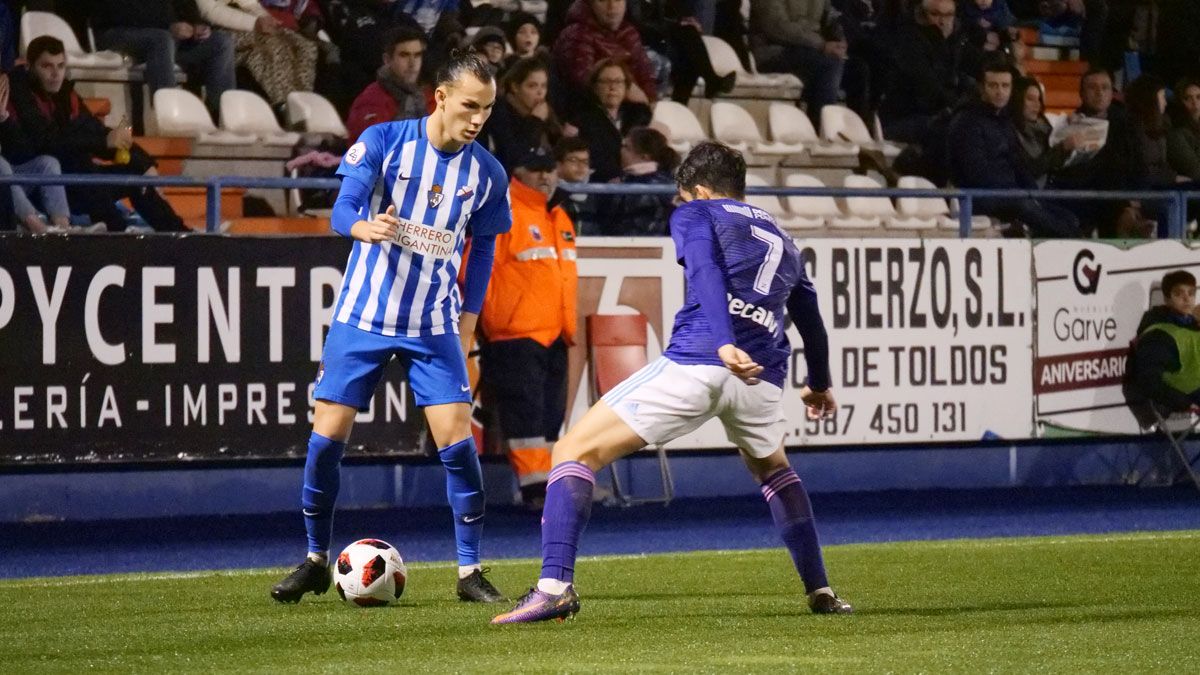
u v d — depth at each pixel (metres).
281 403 35.88
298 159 42.69
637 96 45.72
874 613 20.73
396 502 40.00
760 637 18.11
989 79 47.91
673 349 19.03
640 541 34.03
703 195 19.62
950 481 45.41
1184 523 37.50
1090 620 19.98
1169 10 62.38
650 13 51.16
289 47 46.09
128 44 44.28
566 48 45.34
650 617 20.30
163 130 43.41
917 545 31.53
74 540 34.03
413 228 21.59
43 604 22.88
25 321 34.12
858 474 44.41
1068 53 63.78
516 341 37.03
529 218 37.06
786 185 50.34
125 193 39.62
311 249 36.09
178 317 35.12
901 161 53.19
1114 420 43.50
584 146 40.53
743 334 19.12
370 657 16.83
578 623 19.44
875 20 56.00
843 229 49.00
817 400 20.66
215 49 45.16
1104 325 43.31
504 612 20.62
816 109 54.09
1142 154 50.28
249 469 39.12
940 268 41.38
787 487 20.42
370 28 46.34
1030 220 47.69
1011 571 26.92
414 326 21.80
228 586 25.16
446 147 21.62
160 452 35.00
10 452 34.00
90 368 34.59
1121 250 43.38
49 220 38.25
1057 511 39.84
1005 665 15.93
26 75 38.31
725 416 19.39
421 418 36.91
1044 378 42.56
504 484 40.62
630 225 41.31
